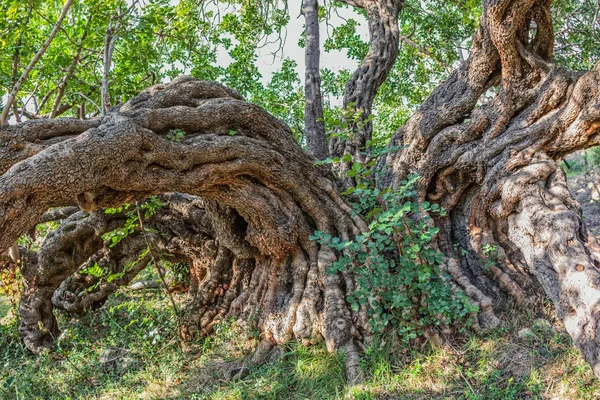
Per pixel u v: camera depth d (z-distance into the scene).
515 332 6.19
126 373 7.18
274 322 6.98
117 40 9.61
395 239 6.76
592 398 4.84
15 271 8.82
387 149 6.27
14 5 7.64
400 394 5.55
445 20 12.53
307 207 7.17
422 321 6.11
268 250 7.07
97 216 8.25
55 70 8.99
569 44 10.58
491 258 7.09
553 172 6.20
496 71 7.05
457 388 5.50
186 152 5.81
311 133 8.95
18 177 4.48
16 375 7.08
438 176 7.31
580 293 5.04
